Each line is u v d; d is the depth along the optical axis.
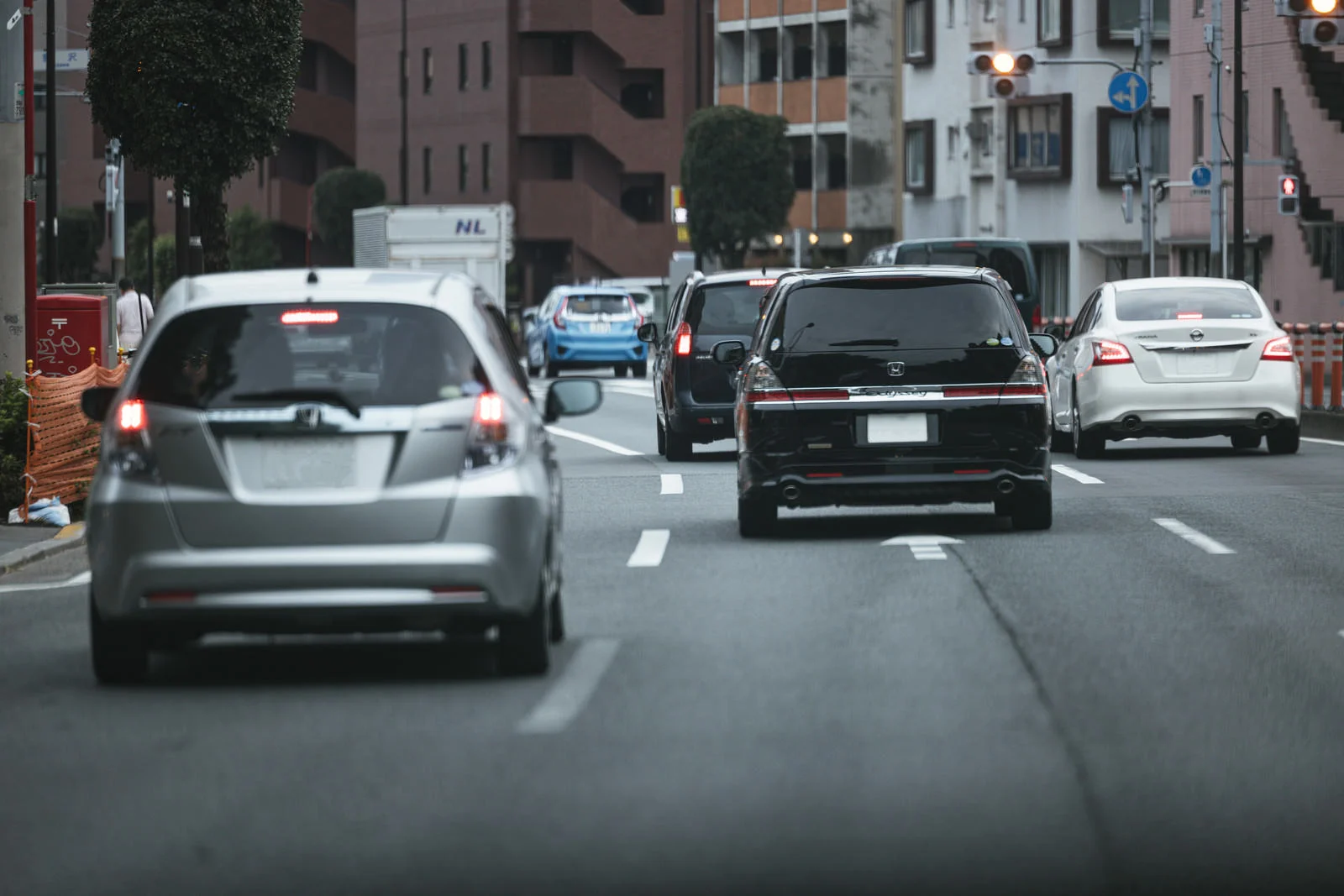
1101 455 64.56
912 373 41.16
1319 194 140.75
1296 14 83.38
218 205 78.88
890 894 16.53
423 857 17.67
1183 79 159.50
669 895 16.50
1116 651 27.97
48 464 50.22
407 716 24.02
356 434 25.59
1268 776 20.58
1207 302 64.31
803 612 31.75
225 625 25.66
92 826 18.95
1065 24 182.75
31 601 36.47
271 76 75.12
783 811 19.14
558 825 18.70
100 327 67.19
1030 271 105.12
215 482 25.56
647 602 33.19
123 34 73.81
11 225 54.44
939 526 44.59
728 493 54.47
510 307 188.38
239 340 26.12
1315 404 85.12
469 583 25.45
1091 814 19.06
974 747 21.88
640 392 119.62
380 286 26.52
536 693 25.34
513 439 26.00
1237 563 37.44
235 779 20.81
